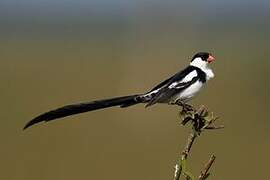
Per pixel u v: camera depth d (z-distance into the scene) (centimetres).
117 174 1545
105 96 2473
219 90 2336
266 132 1845
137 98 686
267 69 2652
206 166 460
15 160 1603
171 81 716
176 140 1891
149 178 1555
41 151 1684
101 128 1920
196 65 745
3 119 1977
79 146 1747
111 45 4009
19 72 2720
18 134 1811
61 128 1873
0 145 1709
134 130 1950
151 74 2722
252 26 5281
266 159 1630
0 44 3997
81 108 609
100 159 1653
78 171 1557
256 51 3353
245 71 2656
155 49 3269
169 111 2089
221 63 2944
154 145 1816
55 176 1513
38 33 4997
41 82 2539
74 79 2644
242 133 1847
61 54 3522
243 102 2173
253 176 1537
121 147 1777
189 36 3459
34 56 3344
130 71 2731
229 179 1499
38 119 568
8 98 2236
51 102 2259
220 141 1756
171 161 1664
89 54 3522
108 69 2867
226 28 5000
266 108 2102
